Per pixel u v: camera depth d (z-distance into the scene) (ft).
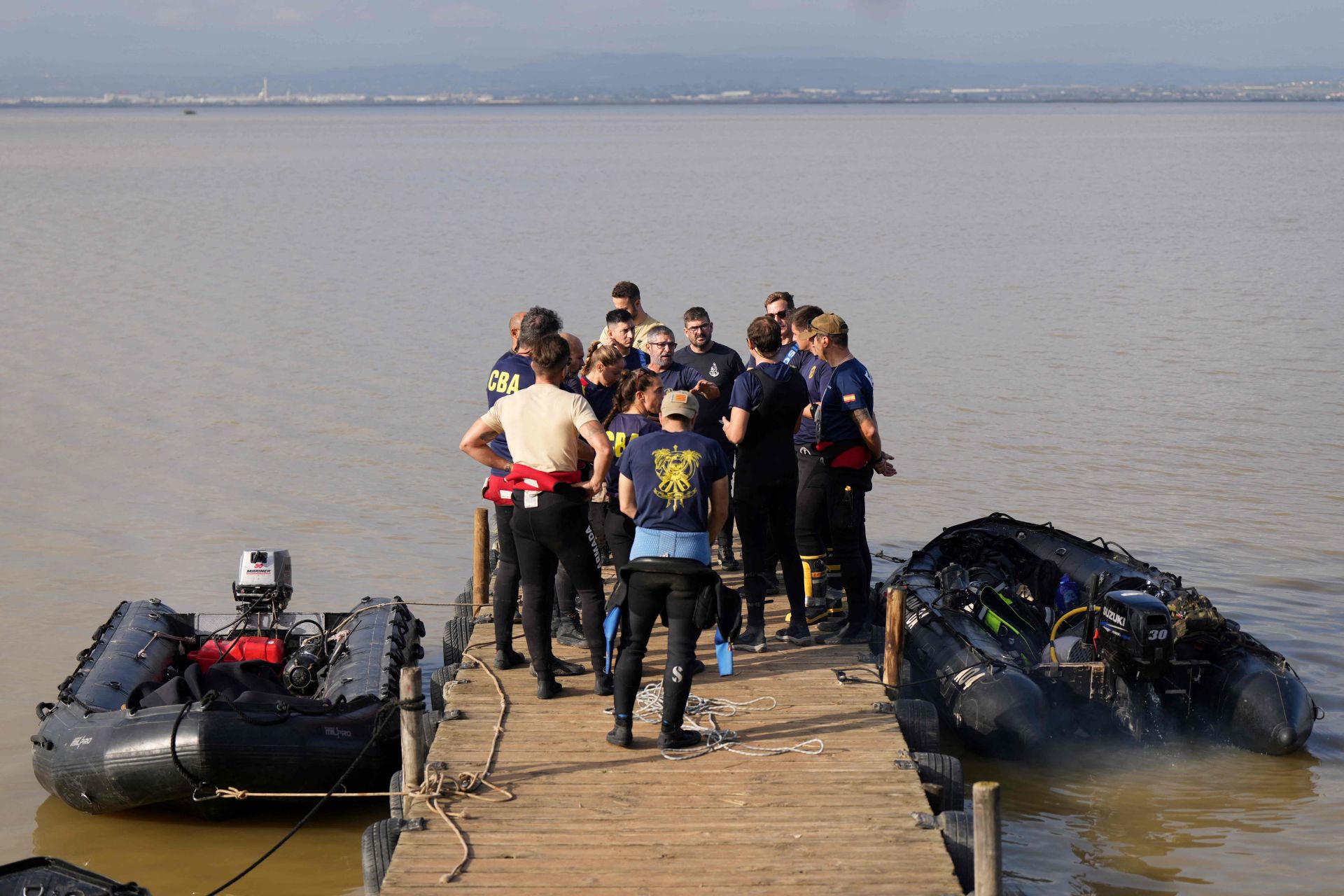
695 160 316.19
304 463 49.93
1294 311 83.61
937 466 48.49
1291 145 371.15
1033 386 61.93
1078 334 76.18
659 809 18.38
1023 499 44.37
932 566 31.60
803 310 27.04
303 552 40.11
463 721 21.70
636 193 202.69
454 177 250.16
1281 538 39.81
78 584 37.29
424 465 49.78
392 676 25.41
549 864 16.83
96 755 22.57
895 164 287.89
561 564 24.00
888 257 116.26
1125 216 155.12
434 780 18.93
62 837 23.24
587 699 22.74
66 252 123.03
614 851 17.19
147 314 85.51
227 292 96.12
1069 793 24.30
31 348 72.95
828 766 19.84
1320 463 48.24
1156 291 93.45
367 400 60.18
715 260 114.32
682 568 19.61
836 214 163.12
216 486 46.91
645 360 30.22
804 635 25.80
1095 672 25.84
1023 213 161.58
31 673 31.19
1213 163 276.82
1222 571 36.99
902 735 21.34
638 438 20.04
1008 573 31.42
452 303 89.97
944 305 87.76
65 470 48.88
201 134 572.51
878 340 74.59
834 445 25.48
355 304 90.02
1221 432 52.90
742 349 68.69
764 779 19.38
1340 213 155.84
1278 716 25.17
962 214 160.56
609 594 28.35
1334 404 57.52
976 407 57.67
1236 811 23.52
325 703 23.91
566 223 152.76
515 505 21.72
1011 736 24.72
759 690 23.24
